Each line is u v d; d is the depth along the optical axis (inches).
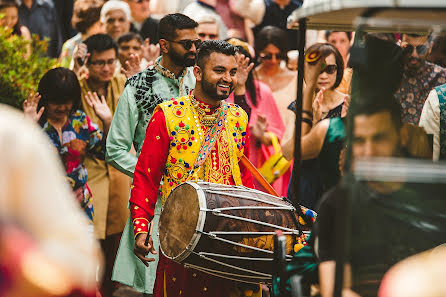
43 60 305.3
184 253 168.6
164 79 229.1
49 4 392.2
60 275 75.3
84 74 309.1
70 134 257.1
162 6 399.9
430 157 126.6
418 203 113.5
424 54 196.1
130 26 377.4
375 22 103.5
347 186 106.0
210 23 342.0
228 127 190.2
